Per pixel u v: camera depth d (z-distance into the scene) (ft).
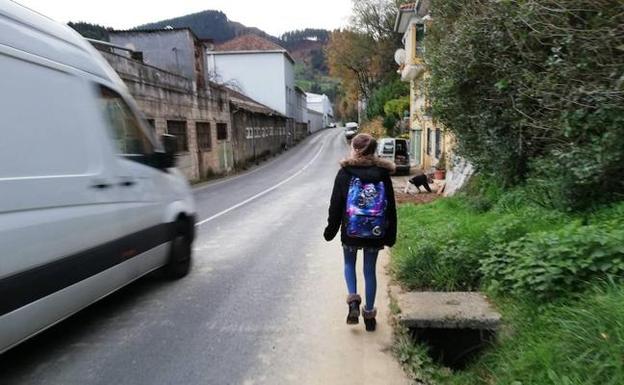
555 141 20.53
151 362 11.43
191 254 19.39
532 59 19.58
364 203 12.31
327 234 13.09
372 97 159.33
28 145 10.28
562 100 16.75
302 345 12.19
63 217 11.12
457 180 42.11
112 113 14.16
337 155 126.00
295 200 44.88
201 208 40.55
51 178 10.82
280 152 146.92
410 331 12.35
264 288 17.06
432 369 11.02
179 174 18.95
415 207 32.55
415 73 76.23
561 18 16.49
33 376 10.84
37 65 10.89
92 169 12.48
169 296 16.28
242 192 53.52
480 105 26.68
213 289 17.02
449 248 16.57
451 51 25.80
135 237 14.56
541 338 10.19
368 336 12.65
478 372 10.86
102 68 14.26
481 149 28.12
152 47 77.61
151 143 16.51
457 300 13.34
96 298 12.84
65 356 11.80
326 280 17.87
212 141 78.38
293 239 26.07
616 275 10.97
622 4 14.53
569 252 12.16
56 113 11.35
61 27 12.66
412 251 17.81
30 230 10.06
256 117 113.80
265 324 13.64
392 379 10.50
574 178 17.29
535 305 11.66
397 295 14.53
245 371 10.91
